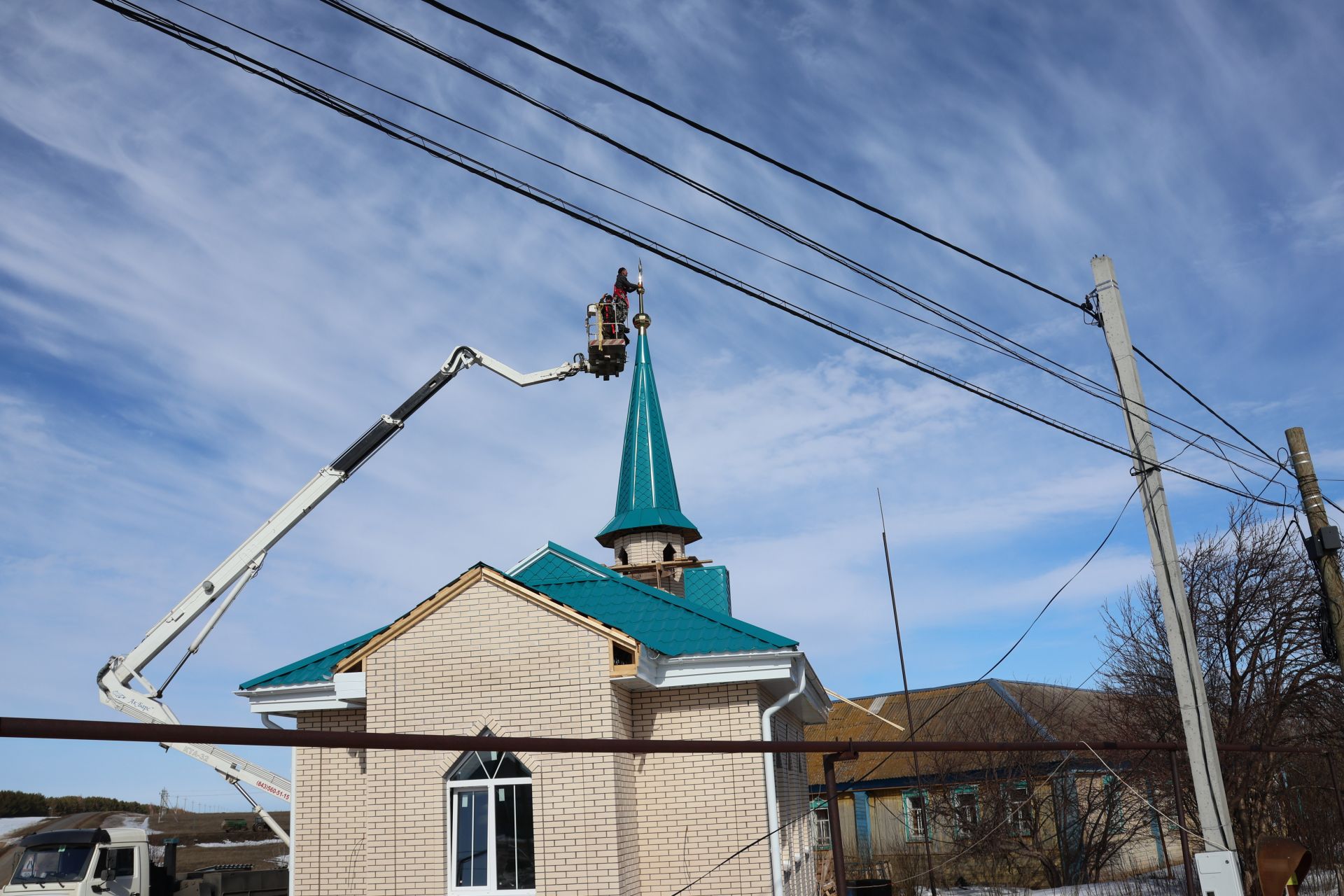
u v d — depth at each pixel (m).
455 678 14.66
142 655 19.91
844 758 9.34
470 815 14.36
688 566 26.31
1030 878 26.06
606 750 7.29
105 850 17.95
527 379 20.83
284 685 15.70
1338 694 22.59
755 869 14.45
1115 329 13.84
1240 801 21.55
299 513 20.33
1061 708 32.88
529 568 18.52
